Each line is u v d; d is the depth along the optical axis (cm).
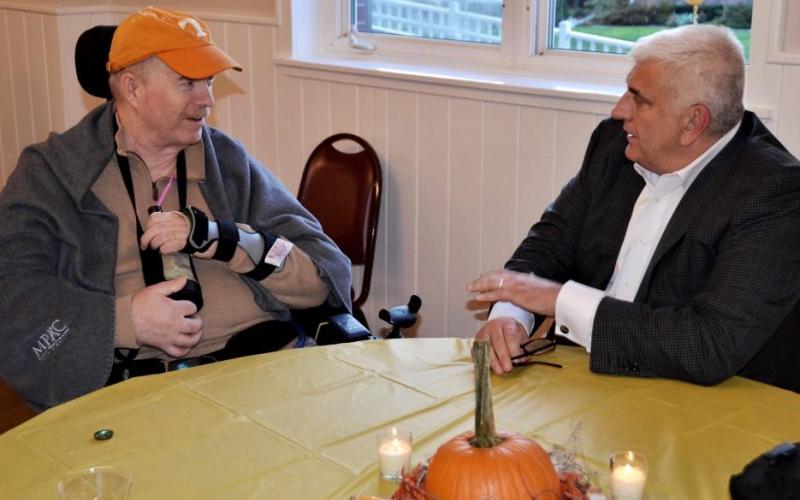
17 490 131
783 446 114
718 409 156
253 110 369
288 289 222
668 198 196
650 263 190
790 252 174
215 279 221
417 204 325
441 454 118
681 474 133
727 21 266
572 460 127
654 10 279
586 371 173
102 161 211
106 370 192
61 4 400
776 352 183
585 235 211
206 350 219
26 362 193
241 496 129
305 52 354
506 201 302
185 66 205
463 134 307
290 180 365
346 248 308
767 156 183
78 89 412
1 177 455
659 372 168
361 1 349
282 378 168
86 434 147
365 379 168
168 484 132
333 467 136
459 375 169
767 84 245
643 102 185
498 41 316
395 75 317
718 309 168
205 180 224
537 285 182
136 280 213
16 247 201
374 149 330
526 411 155
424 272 329
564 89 280
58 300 195
